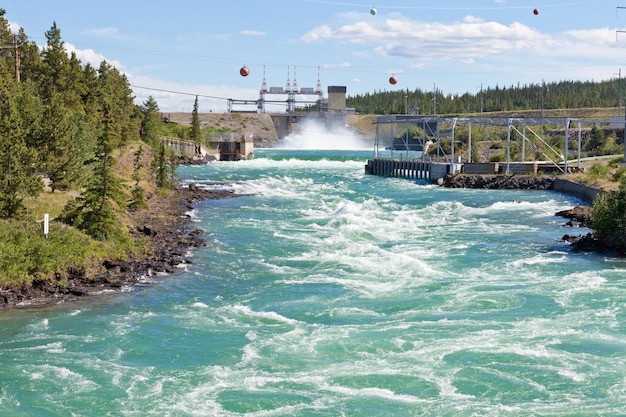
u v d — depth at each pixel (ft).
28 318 132.57
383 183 408.67
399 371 108.58
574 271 168.55
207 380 106.01
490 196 337.93
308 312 139.03
